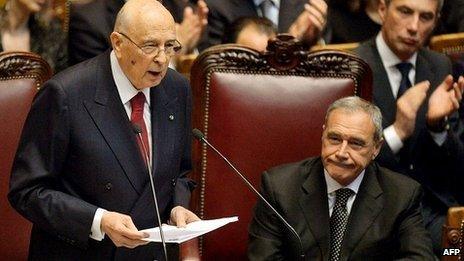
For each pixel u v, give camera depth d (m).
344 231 11.05
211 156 11.91
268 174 11.28
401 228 11.07
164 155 9.77
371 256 11.02
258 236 11.05
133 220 9.60
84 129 9.45
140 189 9.63
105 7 15.58
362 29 16.92
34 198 9.41
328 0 17.09
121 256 9.78
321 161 11.29
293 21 16.23
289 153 11.95
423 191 12.42
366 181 11.17
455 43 15.04
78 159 9.48
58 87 9.41
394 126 13.21
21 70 11.37
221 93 11.87
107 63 9.67
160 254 10.11
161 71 9.27
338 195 11.10
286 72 12.03
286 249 11.04
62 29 15.20
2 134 11.23
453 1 17.67
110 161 9.51
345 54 12.11
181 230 9.18
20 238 11.38
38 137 9.48
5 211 11.30
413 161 13.44
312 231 10.98
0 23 14.56
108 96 9.57
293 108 11.96
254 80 11.94
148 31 9.10
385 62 13.80
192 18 14.69
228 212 11.94
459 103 13.65
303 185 11.12
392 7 13.60
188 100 10.17
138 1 9.26
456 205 13.55
